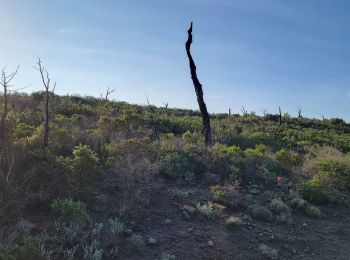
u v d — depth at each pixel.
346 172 13.95
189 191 10.52
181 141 14.70
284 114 44.94
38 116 18.38
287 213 10.17
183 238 8.04
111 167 10.40
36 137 10.84
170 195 10.05
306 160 15.68
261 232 8.96
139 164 10.10
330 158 15.65
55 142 11.53
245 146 21.75
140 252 7.17
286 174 13.76
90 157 8.41
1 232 6.32
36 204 7.54
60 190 7.89
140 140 12.28
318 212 10.60
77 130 14.32
